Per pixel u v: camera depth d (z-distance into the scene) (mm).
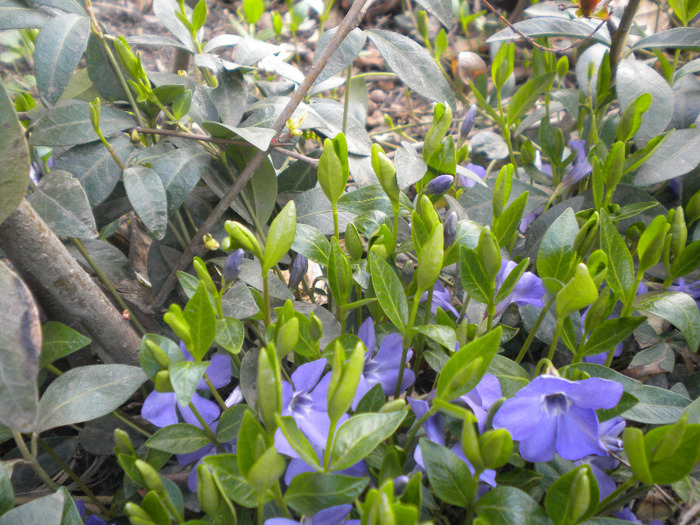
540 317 172
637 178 216
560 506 127
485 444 116
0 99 129
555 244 163
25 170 137
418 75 219
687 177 235
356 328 215
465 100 352
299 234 182
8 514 126
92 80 212
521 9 468
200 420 154
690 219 201
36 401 122
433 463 133
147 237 277
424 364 255
